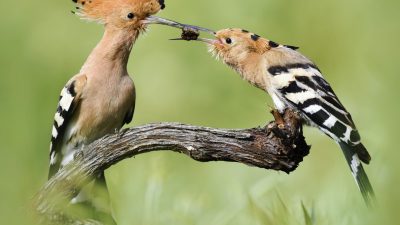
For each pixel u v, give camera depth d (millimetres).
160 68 17625
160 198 12414
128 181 12523
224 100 17062
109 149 10570
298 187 13648
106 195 11383
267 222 11656
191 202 12633
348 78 16156
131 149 10500
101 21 11883
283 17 17578
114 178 12453
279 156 10211
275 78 11414
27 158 14273
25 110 15914
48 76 17406
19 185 11445
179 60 17578
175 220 12297
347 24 17172
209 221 12414
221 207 12805
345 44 16984
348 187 12547
